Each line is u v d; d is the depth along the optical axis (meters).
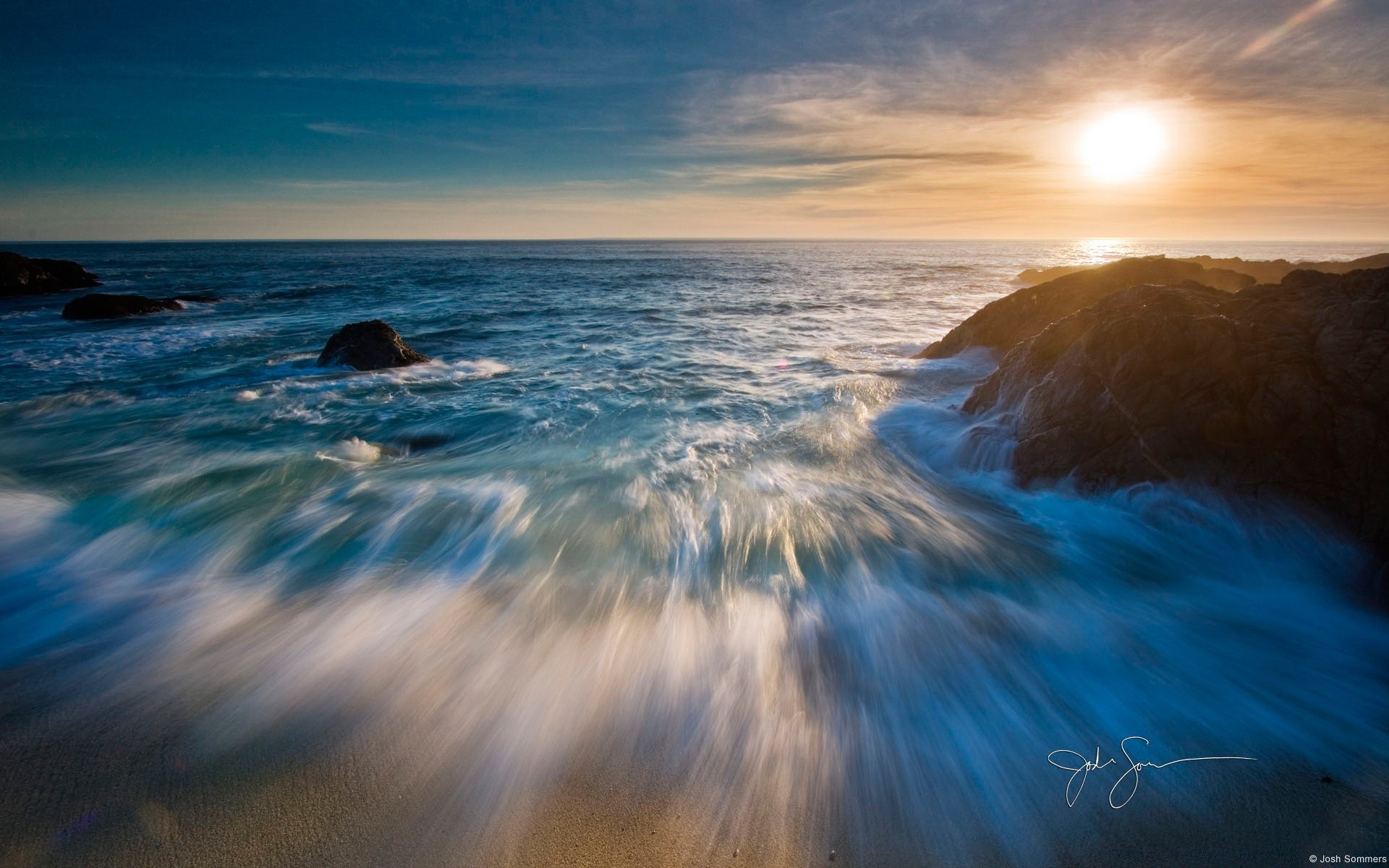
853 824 2.58
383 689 3.37
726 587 4.40
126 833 2.49
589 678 3.47
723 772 2.83
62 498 5.92
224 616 4.05
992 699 3.32
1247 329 5.14
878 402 8.89
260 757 2.88
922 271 51.69
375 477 6.50
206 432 8.10
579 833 2.52
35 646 3.73
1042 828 2.56
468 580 4.50
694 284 37.78
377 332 12.59
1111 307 6.39
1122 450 5.25
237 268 55.94
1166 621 4.01
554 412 8.93
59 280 31.98
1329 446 4.47
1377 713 3.23
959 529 5.25
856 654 3.68
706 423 8.21
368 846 2.46
